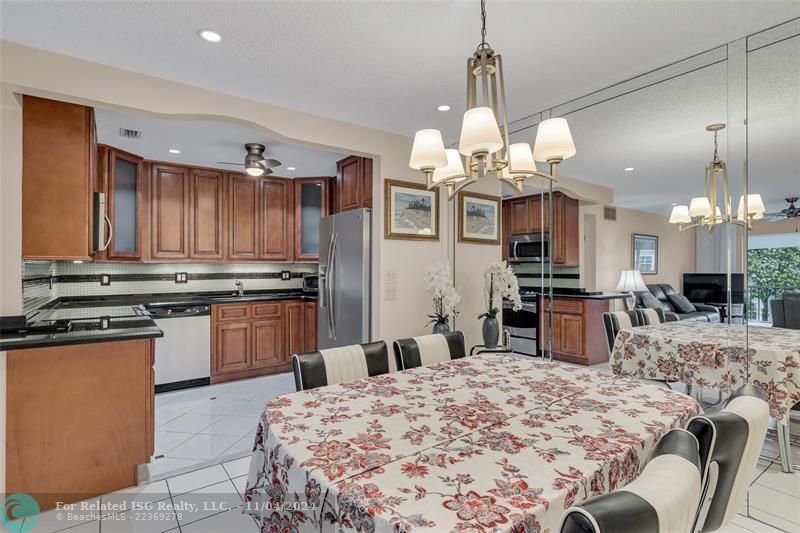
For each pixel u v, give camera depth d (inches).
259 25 71.7
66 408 79.3
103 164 135.3
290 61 84.7
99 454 82.0
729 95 79.8
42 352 77.6
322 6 66.4
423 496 33.3
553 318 122.4
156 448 103.3
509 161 60.2
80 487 80.0
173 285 172.2
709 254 86.0
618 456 40.6
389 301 129.2
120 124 117.2
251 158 137.3
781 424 73.9
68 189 87.1
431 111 112.7
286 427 48.1
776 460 74.2
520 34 74.2
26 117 83.5
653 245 97.0
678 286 91.0
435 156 61.0
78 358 80.7
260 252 179.0
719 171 84.3
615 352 104.0
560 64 85.6
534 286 128.6
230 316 162.9
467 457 40.4
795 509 71.8
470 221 145.3
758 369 77.2
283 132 109.3
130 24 71.2
